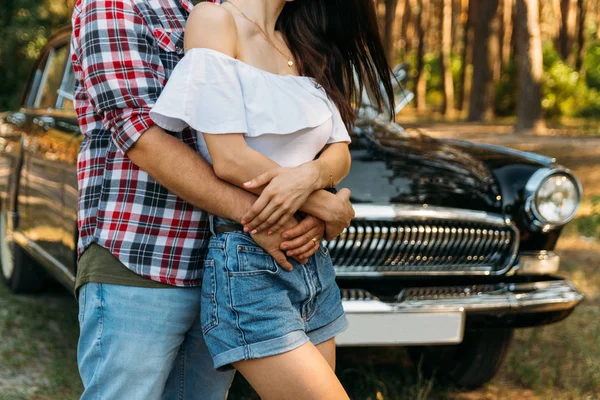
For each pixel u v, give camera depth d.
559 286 3.02
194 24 1.66
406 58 34.75
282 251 1.66
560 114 24.73
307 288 1.70
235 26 1.69
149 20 1.71
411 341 2.75
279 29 1.88
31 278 4.70
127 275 1.68
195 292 1.75
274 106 1.67
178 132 1.73
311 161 1.69
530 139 16.83
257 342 1.61
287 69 1.79
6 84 19.06
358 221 2.80
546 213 3.05
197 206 1.66
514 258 3.05
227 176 1.63
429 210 2.84
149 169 1.64
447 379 3.56
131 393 1.70
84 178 1.76
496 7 21.31
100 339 1.69
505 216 3.02
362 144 3.19
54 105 4.01
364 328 2.70
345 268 2.83
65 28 4.21
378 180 2.93
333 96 1.82
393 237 2.84
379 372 3.62
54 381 3.40
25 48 18.72
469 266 2.99
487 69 21.67
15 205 4.46
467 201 2.96
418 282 2.96
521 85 19.06
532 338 4.06
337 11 1.92
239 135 1.63
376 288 2.91
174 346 1.76
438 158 3.19
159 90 1.68
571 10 28.06
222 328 1.64
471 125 20.89
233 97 1.62
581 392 3.45
